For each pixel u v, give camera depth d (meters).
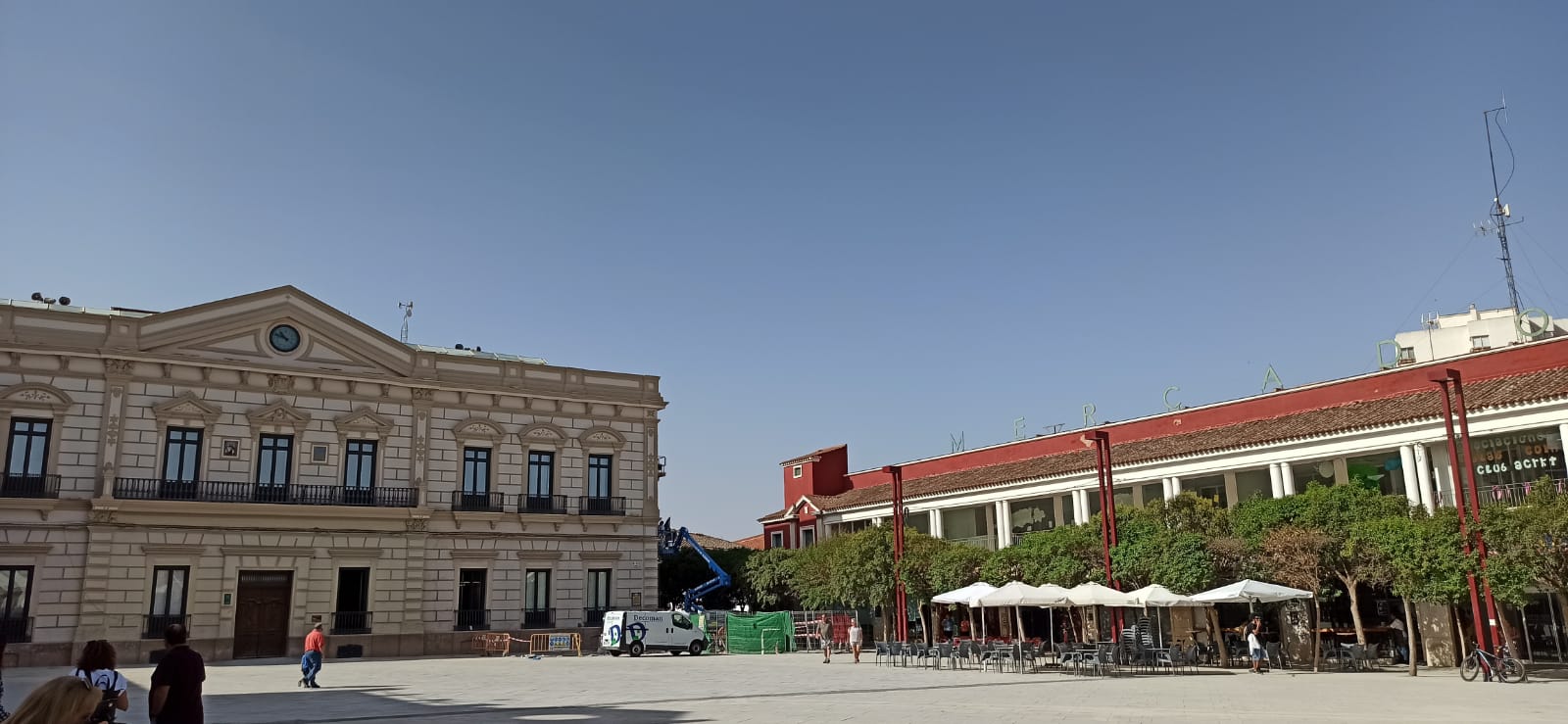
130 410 39.91
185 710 9.92
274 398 43.00
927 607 46.69
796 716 19.14
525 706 21.53
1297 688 24.58
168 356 40.72
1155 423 46.72
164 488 39.91
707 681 28.27
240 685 28.09
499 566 47.00
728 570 57.91
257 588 41.56
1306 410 40.84
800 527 64.50
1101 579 35.03
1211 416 44.31
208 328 41.91
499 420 48.12
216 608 40.22
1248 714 18.86
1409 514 31.19
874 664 35.75
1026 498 48.81
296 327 43.91
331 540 43.06
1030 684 26.34
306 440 43.28
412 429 45.84
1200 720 17.95
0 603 36.75
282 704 22.41
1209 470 40.91
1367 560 30.03
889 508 56.62
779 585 54.47
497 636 45.59
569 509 49.16
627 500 50.84
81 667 9.50
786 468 68.44
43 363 38.72
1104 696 22.83
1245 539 33.75
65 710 5.06
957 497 51.97
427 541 45.44
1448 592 27.36
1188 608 41.09
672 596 57.38
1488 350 36.47
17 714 5.02
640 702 22.16
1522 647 32.12
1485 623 28.98
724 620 47.81
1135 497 45.19
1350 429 36.22
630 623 43.34
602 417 50.91
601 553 49.59
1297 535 31.03
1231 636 36.81
